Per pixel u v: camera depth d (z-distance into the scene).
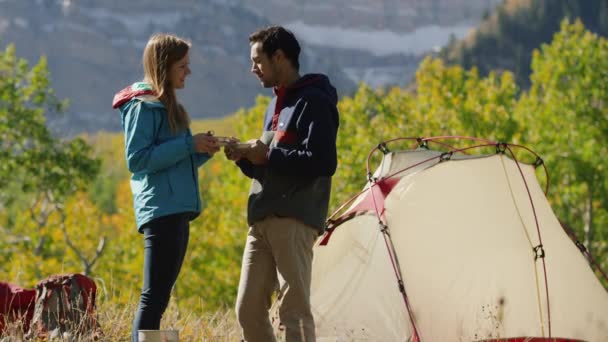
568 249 7.99
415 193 7.77
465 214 7.77
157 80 5.81
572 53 42.59
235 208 40.16
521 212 7.88
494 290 7.58
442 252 7.61
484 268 7.63
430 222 7.70
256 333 5.99
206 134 5.78
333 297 7.75
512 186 7.94
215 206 41.12
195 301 32.41
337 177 34.72
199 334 7.47
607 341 7.72
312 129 5.65
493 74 42.84
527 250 7.77
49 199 34.88
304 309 5.81
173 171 5.78
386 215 7.68
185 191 5.78
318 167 5.62
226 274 38.31
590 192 40.62
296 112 5.75
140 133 5.71
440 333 7.41
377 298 7.56
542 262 7.75
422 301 7.45
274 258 5.91
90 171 34.56
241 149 5.82
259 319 5.97
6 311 6.80
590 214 40.12
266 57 5.91
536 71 43.78
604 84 42.03
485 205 7.81
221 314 8.38
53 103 34.75
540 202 8.04
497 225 7.76
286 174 5.74
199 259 39.00
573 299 7.79
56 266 34.50
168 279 5.72
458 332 7.42
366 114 37.47
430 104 39.34
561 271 7.87
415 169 7.95
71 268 37.72
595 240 41.62
